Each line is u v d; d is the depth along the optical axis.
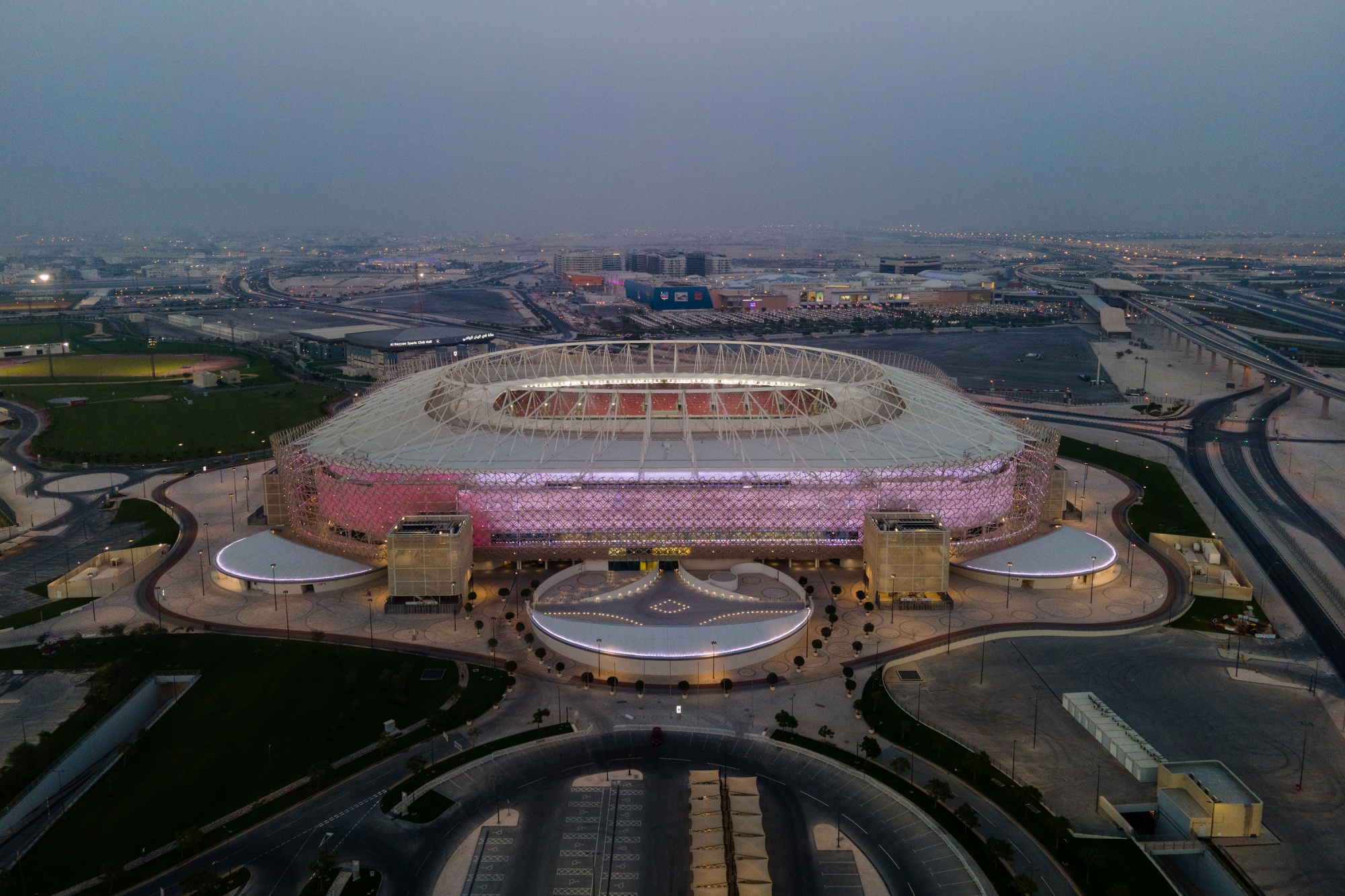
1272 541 182.38
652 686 122.00
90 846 90.38
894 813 95.44
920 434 174.12
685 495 155.50
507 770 102.88
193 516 195.75
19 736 109.38
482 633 137.25
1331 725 112.75
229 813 95.44
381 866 87.25
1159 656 131.25
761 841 86.56
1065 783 100.75
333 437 172.50
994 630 139.00
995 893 83.88
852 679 121.31
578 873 86.31
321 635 133.88
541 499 155.75
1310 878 85.44
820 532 159.12
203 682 122.25
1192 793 95.00
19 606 150.25
